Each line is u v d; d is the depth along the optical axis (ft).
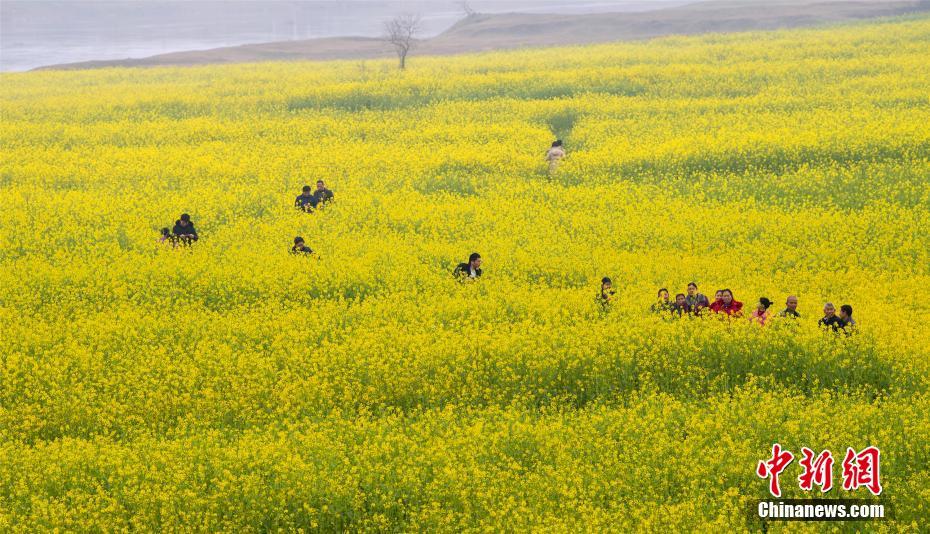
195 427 77.92
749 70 302.66
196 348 92.94
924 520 59.88
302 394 82.58
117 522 62.34
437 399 82.58
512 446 71.10
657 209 157.69
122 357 90.27
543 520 60.54
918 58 311.06
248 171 197.88
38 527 60.59
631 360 86.48
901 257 125.80
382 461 68.49
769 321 92.38
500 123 245.04
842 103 243.60
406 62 408.26
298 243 128.06
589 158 192.34
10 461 69.62
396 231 148.05
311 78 343.87
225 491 64.18
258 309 107.24
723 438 69.77
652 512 60.85
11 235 140.56
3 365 88.02
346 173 196.75
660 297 100.78
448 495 64.39
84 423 79.46
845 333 89.30
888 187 157.28
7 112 281.54
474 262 117.80
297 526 63.10
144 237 140.56
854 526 60.13
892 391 81.10
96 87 353.72
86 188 187.11
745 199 163.43
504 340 89.61
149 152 220.84
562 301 104.37
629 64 343.26
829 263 123.95
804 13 577.84
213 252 131.03
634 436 71.36
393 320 98.99
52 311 105.70
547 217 153.17
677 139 204.13
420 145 221.66
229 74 391.45
